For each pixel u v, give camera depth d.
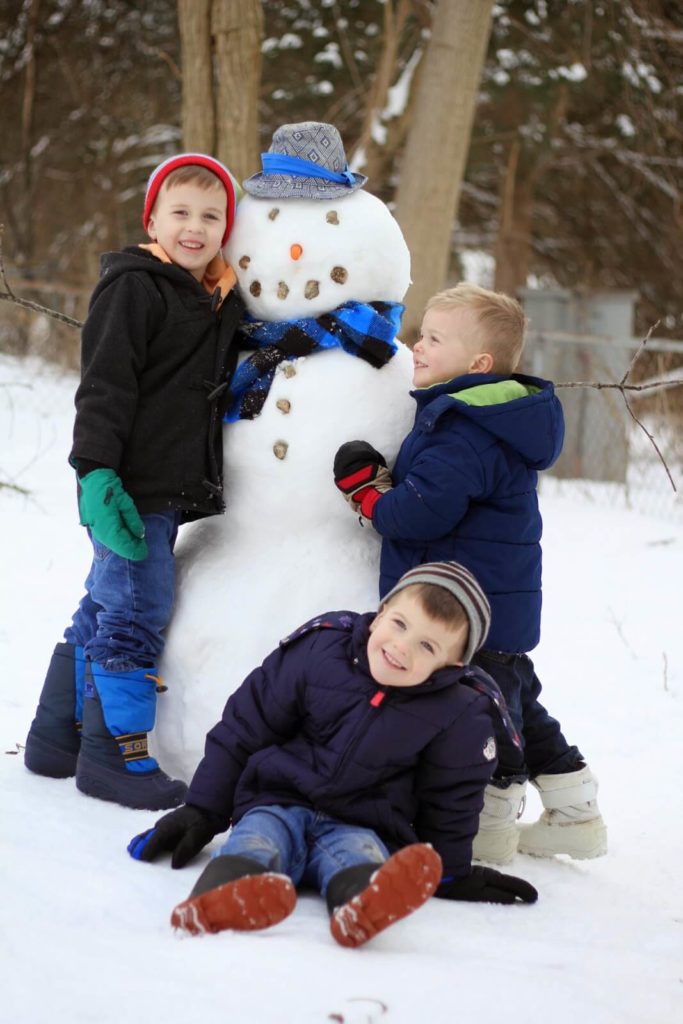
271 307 3.21
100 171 16.19
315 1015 1.86
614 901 2.99
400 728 2.57
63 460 8.24
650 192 16.05
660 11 13.27
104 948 2.06
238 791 2.64
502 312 3.10
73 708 3.23
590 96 13.41
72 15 14.55
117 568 3.05
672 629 6.00
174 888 2.44
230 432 3.18
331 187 3.23
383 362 3.21
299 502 3.13
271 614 3.04
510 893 2.75
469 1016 1.95
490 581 2.96
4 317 11.80
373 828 2.58
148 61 14.81
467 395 2.96
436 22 8.44
